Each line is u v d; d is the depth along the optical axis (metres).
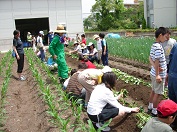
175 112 1.87
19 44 5.61
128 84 4.68
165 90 3.77
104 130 2.78
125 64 7.32
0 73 6.24
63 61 4.88
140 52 7.17
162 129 1.83
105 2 24.75
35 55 9.57
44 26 19.75
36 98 4.26
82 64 4.06
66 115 3.34
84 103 3.63
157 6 18.91
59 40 4.83
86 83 3.35
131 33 19.09
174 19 18.25
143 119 2.98
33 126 3.22
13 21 16.80
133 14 29.17
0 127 3.26
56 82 4.61
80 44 7.98
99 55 6.26
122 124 3.18
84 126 2.83
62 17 17.91
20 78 5.80
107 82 2.74
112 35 15.73
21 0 16.80
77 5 18.14
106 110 2.70
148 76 5.33
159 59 2.98
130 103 3.76
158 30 2.96
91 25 28.39
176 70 2.76
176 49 2.80
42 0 17.28
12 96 4.50
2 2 16.39
